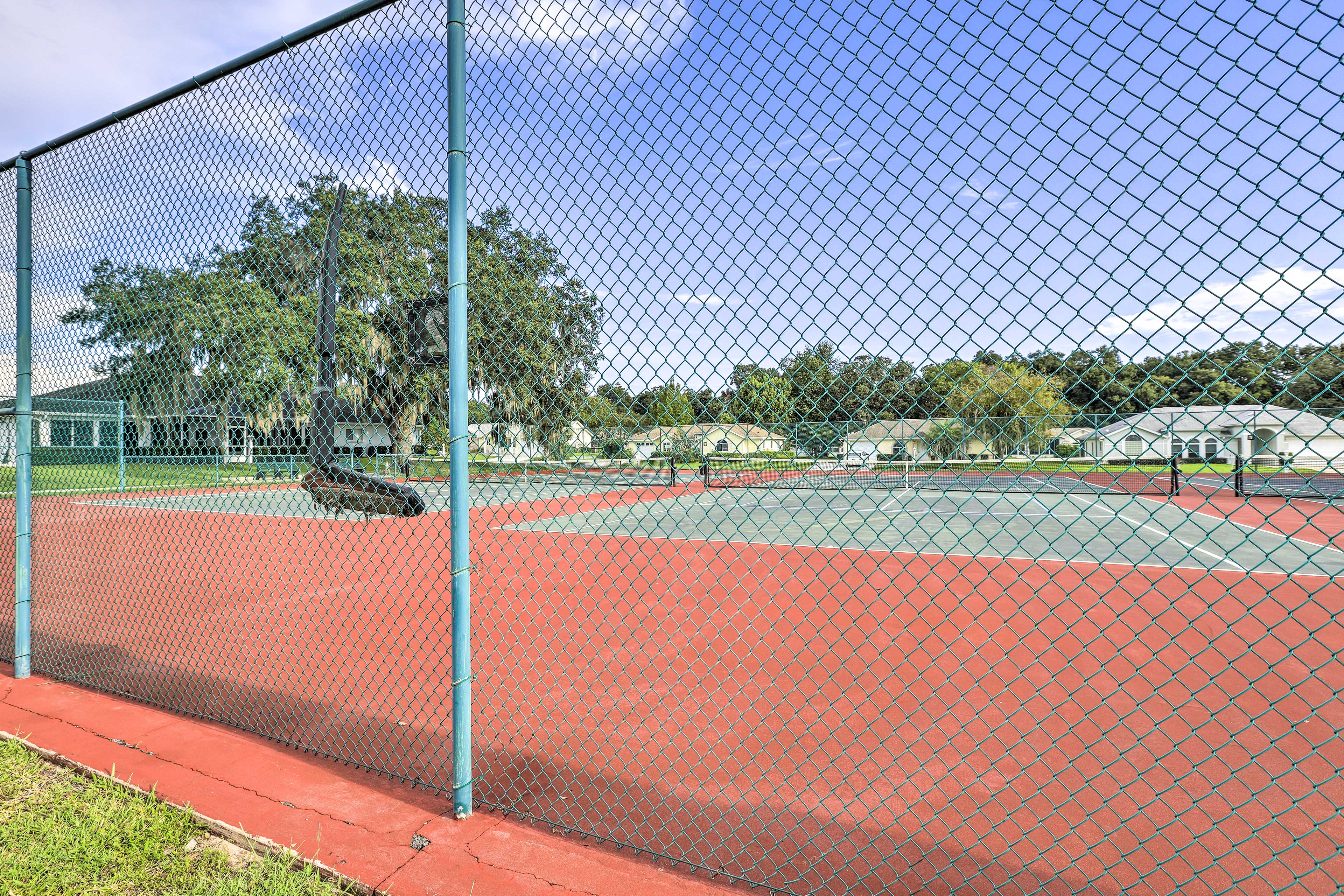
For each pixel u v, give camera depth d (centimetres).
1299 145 160
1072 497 1538
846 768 296
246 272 331
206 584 712
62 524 1053
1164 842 240
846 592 657
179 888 213
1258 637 475
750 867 226
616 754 312
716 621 550
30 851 227
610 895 207
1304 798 233
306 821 246
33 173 414
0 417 410
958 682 395
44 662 442
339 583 718
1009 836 244
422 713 358
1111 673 404
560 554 912
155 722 335
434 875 215
